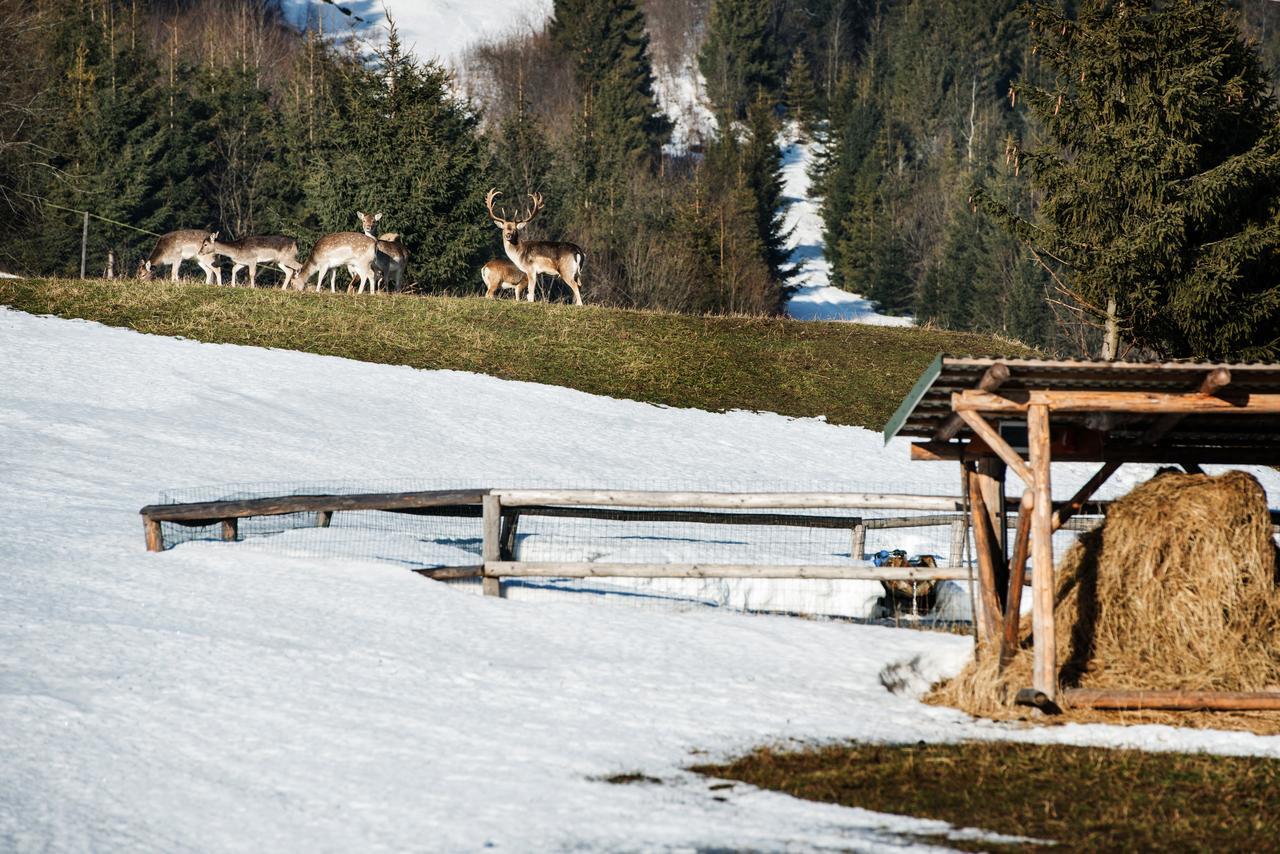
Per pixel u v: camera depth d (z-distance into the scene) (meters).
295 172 191.75
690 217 197.38
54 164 179.88
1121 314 92.44
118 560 38.81
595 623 34.69
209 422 66.62
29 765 22.72
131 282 97.50
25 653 29.08
